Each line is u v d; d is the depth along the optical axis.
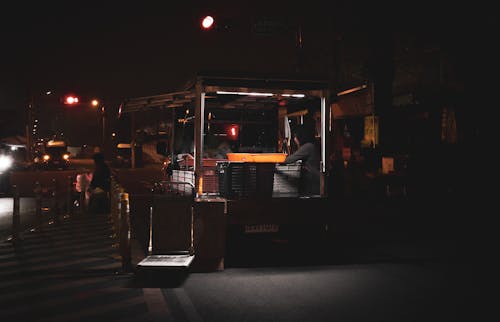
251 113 11.80
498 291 6.47
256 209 8.31
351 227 13.27
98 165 16.45
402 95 19.31
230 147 11.70
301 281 7.10
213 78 8.80
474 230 10.66
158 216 7.89
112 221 14.01
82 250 9.65
